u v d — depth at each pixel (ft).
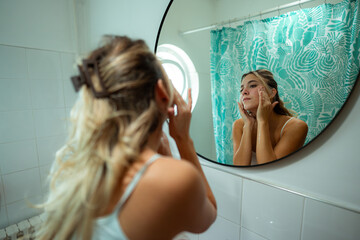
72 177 1.29
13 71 4.27
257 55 2.14
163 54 3.03
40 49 4.57
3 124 4.30
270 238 2.39
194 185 1.22
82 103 1.30
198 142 2.93
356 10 1.56
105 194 1.14
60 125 5.07
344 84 1.69
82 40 4.86
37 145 4.78
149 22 3.21
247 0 2.13
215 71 2.54
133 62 1.26
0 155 4.34
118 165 1.16
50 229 1.31
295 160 2.10
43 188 4.95
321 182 1.97
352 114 1.73
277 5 1.94
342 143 1.81
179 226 1.25
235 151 2.52
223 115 2.56
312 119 1.88
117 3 3.67
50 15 4.64
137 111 1.29
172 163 1.24
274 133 2.14
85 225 1.14
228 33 2.34
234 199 2.69
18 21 4.23
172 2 2.75
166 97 1.38
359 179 1.76
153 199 1.14
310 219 2.06
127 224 1.16
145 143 1.36
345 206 1.85
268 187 2.32
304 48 1.84
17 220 4.67
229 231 2.81
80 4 4.65
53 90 4.87
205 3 2.46
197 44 2.64
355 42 1.60
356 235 1.82
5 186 4.46
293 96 1.96
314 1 1.73
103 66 1.26
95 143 1.25
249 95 2.27
